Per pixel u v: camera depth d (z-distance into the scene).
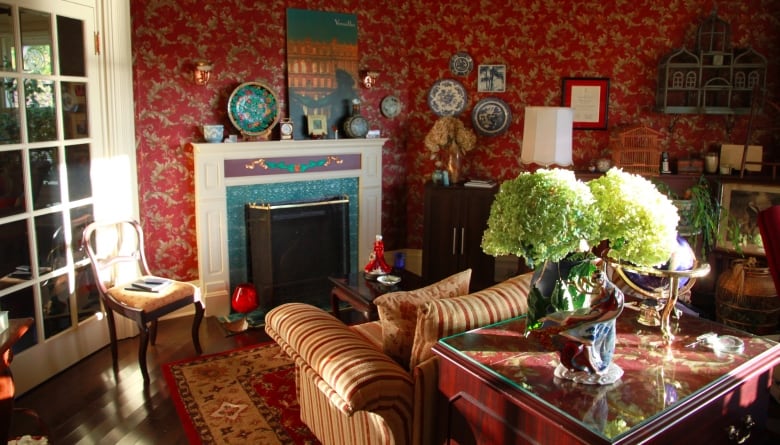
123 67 4.04
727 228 4.51
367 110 5.37
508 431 1.79
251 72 4.73
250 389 3.45
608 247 1.90
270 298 4.86
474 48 5.29
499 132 5.31
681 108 4.72
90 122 3.85
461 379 1.95
